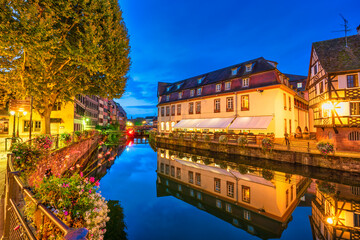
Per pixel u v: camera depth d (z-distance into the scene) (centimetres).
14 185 338
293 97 2402
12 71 1026
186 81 3547
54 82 1088
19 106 1248
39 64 977
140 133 5456
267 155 1520
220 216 724
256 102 2114
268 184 1057
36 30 811
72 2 987
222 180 1148
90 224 307
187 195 945
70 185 320
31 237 185
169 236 577
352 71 1462
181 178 1245
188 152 2300
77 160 1336
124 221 668
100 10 1104
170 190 1017
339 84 1511
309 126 2880
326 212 742
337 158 1183
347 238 576
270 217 708
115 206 793
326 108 1608
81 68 1280
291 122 2297
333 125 1474
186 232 600
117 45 1195
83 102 3462
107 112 6650
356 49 1591
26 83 1020
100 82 1369
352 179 1119
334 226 637
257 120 2011
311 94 2050
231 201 866
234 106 2333
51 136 1012
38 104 1302
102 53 1180
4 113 2027
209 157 1936
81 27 1118
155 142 3353
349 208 777
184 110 3138
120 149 2703
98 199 348
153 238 566
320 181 1134
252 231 612
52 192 290
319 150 1251
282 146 1639
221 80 2534
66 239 133
